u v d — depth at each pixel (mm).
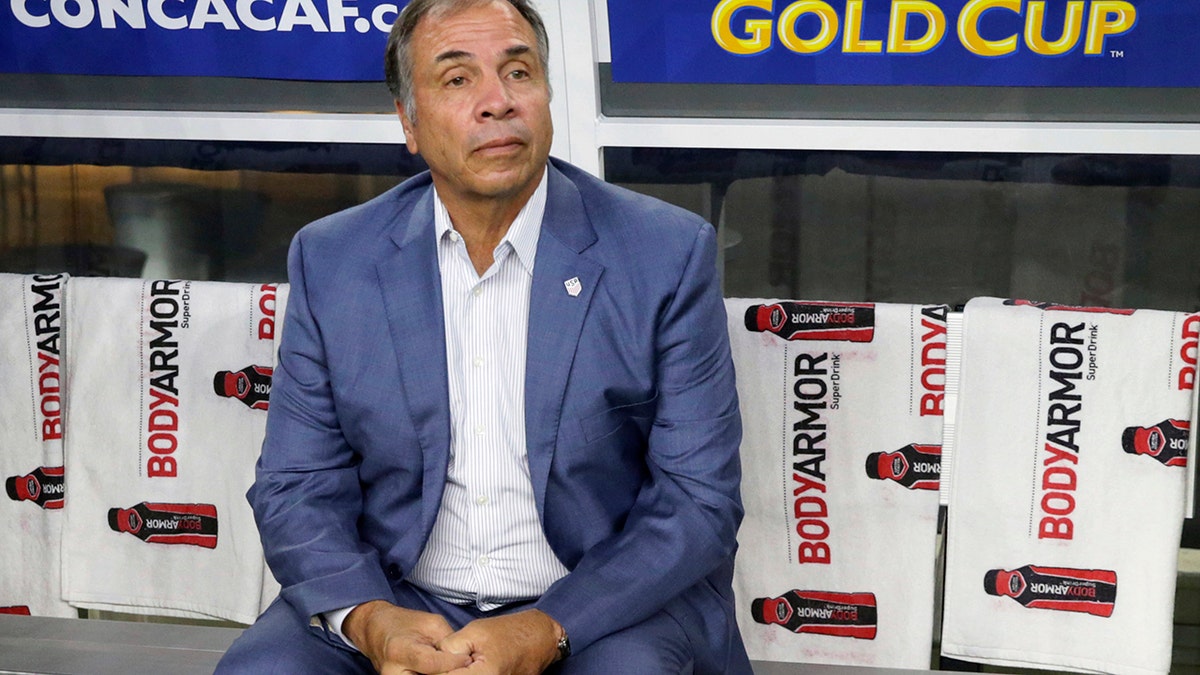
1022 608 2172
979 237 2227
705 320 1737
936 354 2113
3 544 2467
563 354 1704
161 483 2387
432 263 1754
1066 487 2117
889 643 2223
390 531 1803
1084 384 2084
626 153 2275
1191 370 2033
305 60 2227
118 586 2443
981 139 2115
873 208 2238
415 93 1660
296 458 1792
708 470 1712
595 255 1735
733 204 2281
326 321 1770
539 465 1724
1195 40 1988
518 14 1659
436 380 1726
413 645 1538
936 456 2143
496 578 1795
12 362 2385
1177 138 2059
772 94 2166
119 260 2475
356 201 2373
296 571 1706
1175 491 2062
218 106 2305
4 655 2279
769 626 2271
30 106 2342
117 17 2229
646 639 1640
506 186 1642
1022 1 2010
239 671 1603
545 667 1587
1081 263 2213
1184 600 2348
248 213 2404
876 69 2102
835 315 2141
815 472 2193
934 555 2184
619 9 2109
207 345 2322
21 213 2453
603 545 1719
